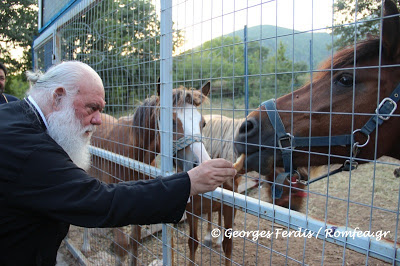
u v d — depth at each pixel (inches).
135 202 39.1
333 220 134.3
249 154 68.1
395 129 59.2
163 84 60.8
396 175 57.7
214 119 122.6
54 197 38.2
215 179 43.5
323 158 63.8
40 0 197.8
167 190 40.6
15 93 675.4
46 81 45.4
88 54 105.2
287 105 65.9
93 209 38.2
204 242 138.4
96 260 113.7
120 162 79.7
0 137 38.9
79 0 111.5
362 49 61.1
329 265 108.3
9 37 688.4
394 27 56.4
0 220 40.8
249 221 151.9
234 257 121.7
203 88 111.3
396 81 58.2
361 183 175.9
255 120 66.9
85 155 53.4
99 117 49.0
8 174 38.0
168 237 64.1
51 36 155.1
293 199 91.2
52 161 39.2
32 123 42.5
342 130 61.9
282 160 65.3
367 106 60.4
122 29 87.9
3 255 43.9
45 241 46.5
